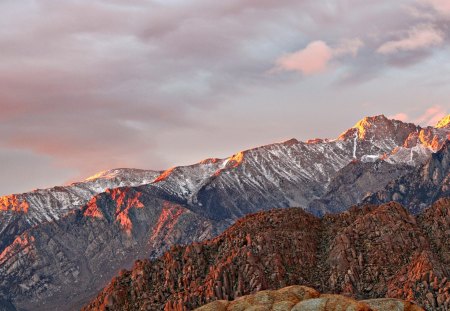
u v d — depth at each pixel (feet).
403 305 423.23
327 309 407.23
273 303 435.12
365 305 406.00
